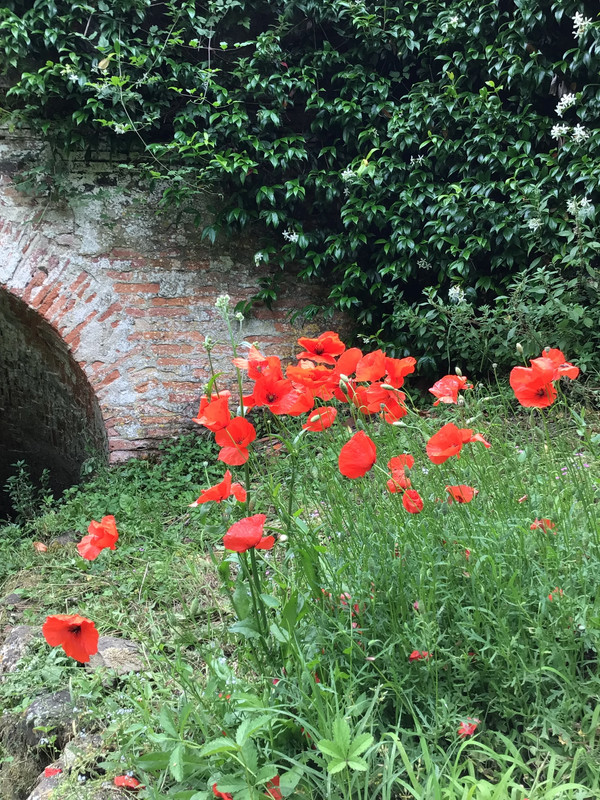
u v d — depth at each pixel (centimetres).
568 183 427
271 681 145
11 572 330
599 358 380
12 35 429
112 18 448
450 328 436
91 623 131
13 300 482
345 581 154
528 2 423
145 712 143
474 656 133
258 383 147
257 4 469
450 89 445
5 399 663
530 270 450
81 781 150
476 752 125
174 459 469
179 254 493
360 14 467
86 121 461
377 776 123
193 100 468
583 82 437
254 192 483
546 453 187
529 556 146
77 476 627
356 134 479
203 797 115
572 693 125
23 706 202
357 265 487
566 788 101
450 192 462
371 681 140
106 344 482
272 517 221
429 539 152
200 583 247
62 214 472
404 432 186
